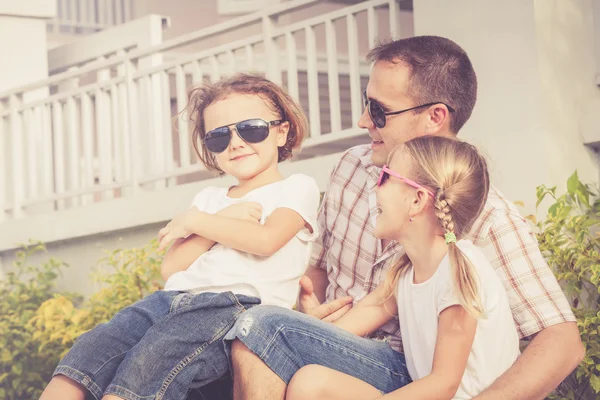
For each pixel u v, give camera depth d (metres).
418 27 5.02
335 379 2.62
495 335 2.71
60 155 7.77
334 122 5.93
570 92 4.66
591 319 3.97
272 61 6.21
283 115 3.46
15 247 7.77
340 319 3.07
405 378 2.89
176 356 2.85
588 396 4.14
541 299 2.96
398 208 2.85
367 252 3.44
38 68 8.66
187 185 6.46
